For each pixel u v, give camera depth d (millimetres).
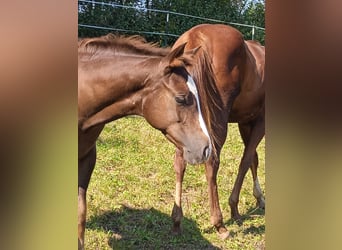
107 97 1944
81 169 2082
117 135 4867
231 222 3041
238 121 3133
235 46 2789
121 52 1983
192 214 3109
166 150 4484
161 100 1969
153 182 3658
